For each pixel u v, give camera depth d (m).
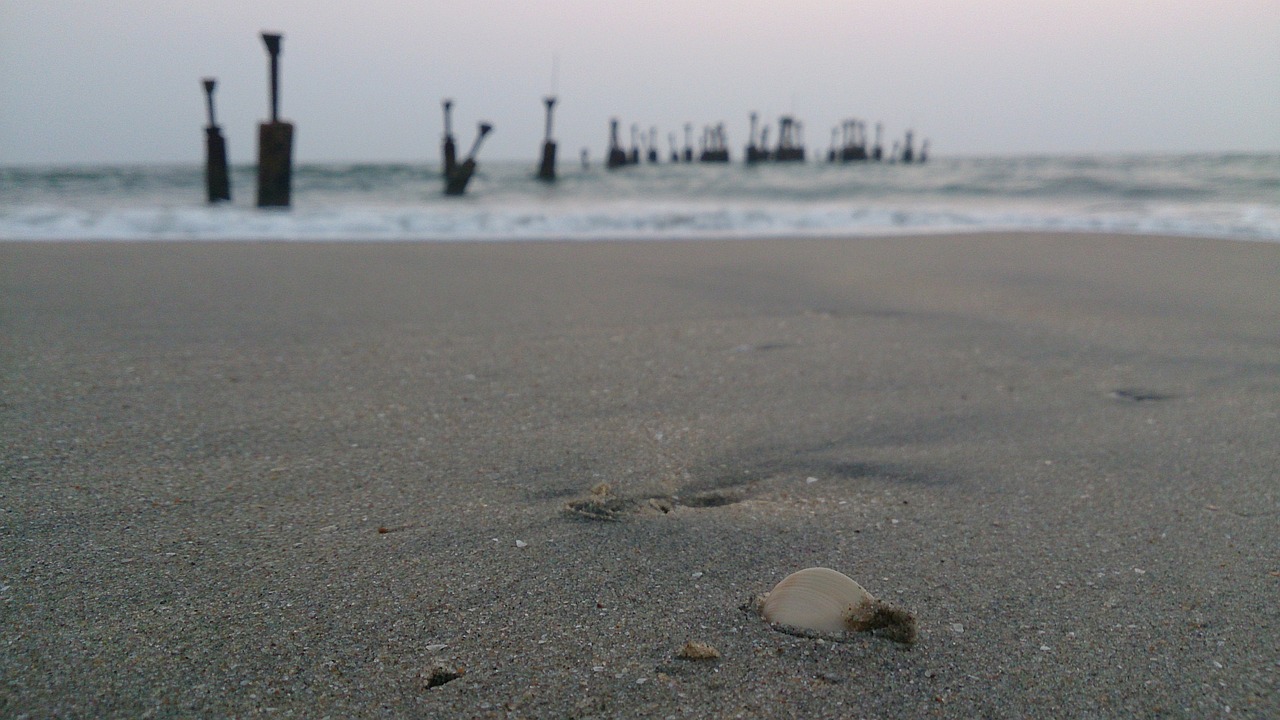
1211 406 7.09
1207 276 13.33
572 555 4.29
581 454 5.77
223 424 6.03
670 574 4.13
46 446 5.41
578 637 3.55
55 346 7.97
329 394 6.87
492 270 13.39
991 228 21.28
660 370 7.92
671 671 3.34
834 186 43.84
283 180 29.95
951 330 9.73
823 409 6.94
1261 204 29.06
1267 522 4.88
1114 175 50.28
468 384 7.29
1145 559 4.42
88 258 13.58
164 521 4.46
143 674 3.16
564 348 8.61
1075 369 8.23
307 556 4.15
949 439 6.32
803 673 3.35
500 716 3.04
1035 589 4.08
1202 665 3.46
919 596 3.99
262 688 3.12
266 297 10.75
